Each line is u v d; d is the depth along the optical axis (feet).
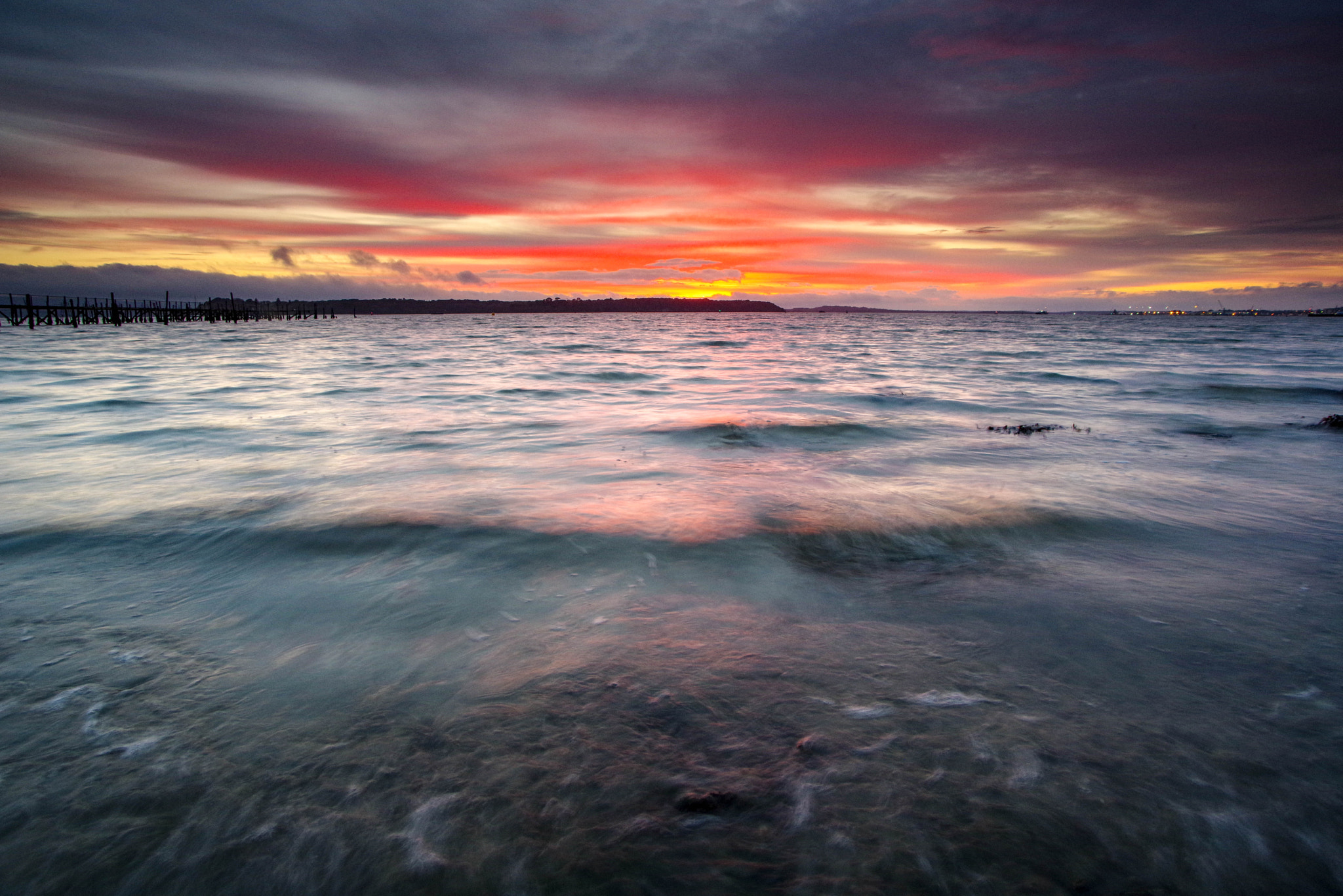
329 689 9.75
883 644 11.06
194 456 27.63
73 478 23.32
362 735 8.63
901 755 8.14
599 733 8.61
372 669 10.33
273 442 30.86
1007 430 34.65
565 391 56.70
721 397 51.75
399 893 6.33
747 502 19.90
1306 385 59.72
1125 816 7.14
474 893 6.31
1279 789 7.55
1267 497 20.98
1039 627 11.74
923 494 20.93
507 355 112.78
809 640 11.20
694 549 15.67
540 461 26.61
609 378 69.26
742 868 6.51
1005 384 62.54
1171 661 10.48
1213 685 9.78
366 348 128.88
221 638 11.37
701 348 140.67
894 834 6.91
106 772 7.95
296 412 42.06
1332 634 11.45
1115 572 14.52
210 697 9.54
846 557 15.33
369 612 12.39
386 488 21.74
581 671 10.17
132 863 6.68
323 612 12.39
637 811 7.25
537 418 39.86
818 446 30.04
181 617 12.21
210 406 44.60
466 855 6.73
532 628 11.71
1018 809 7.22
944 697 9.42
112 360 84.94
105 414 40.14
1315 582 13.96
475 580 13.91
